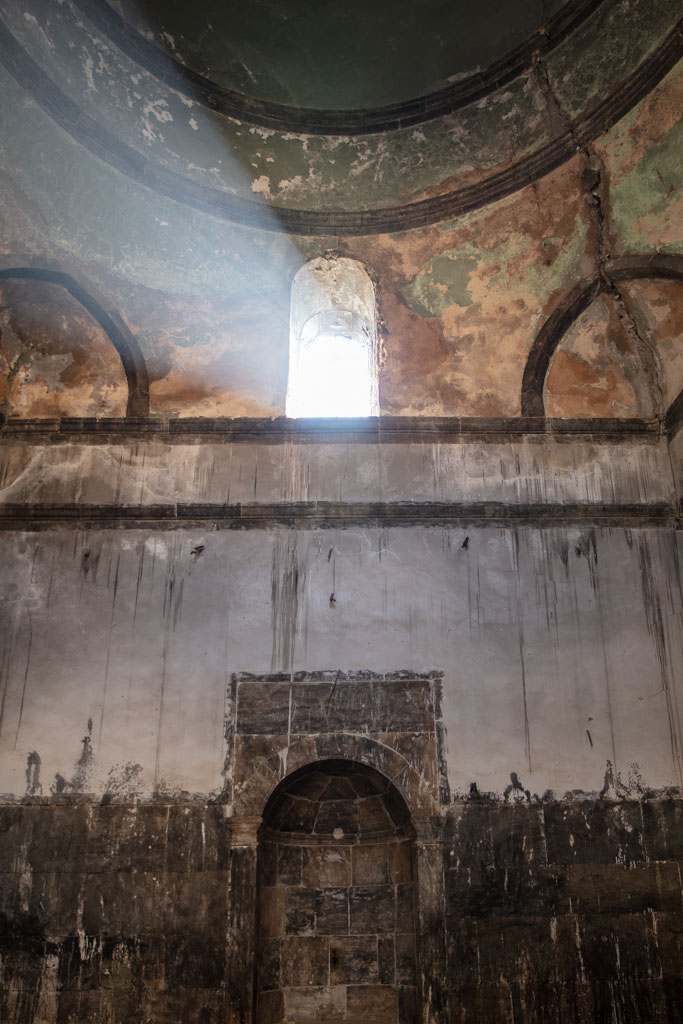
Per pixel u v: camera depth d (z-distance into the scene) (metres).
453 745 8.12
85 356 9.41
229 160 9.25
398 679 8.31
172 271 9.42
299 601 8.54
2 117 8.02
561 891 7.73
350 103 9.16
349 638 8.43
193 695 8.23
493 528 8.82
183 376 9.43
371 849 8.50
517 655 8.40
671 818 7.93
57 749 8.04
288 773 8.02
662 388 9.18
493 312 9.52
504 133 9.05
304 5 8.61
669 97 8.08
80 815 7.86
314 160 9.34
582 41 8.41
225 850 7.77
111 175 8.90
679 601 8.57
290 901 8.27
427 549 8.74
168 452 9.09
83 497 8.89
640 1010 7.42
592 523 8.84
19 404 9.30
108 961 7.47
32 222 8.71
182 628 8.44
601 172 8.84
